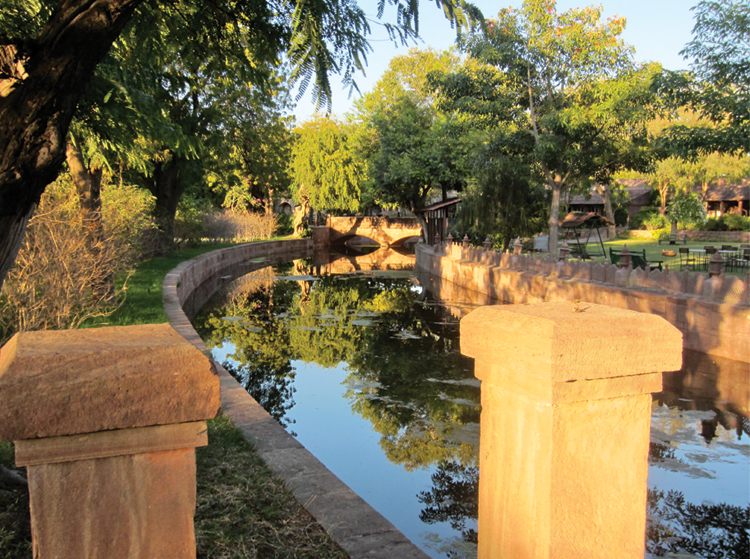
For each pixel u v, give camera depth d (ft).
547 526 5.51
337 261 133.18
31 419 4.42
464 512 19.52
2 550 9.66
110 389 4.63
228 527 11.60
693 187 170.30
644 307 43.27
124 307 38.52
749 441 25.09
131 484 4.86
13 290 26.71
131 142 21.57
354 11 12.28
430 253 102.32
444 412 29.89
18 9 14.44
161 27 17.57
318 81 12.15
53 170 10.73
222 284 85.56
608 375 5.57
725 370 35.06
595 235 153.28
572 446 5.55
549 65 67.15
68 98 10.46
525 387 5.73
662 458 23.25
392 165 111.75
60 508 4.68
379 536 11.55
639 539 5.90
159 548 4.97
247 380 35.86
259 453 15.97
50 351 4.71
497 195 83.56
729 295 37.47
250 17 16.83
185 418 4.87
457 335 49.57
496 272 69.87
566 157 67.62
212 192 159.43
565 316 5.74
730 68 46.50
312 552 10.84
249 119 84.17
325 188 151.64
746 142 46.88
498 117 71.87
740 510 18.86
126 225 51.55
